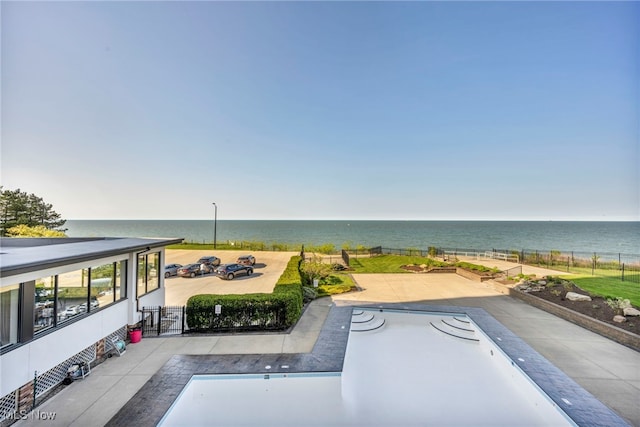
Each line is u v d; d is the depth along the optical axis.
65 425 6.00
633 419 6.11
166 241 12.35
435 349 10.83
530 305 14.83
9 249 8.99
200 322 11.32
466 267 23.81
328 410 7.46
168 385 7.42
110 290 9.76
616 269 23.09
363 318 13.38
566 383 7.44
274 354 9.26
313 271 19.50
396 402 7.80
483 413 7.39
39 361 6.87
